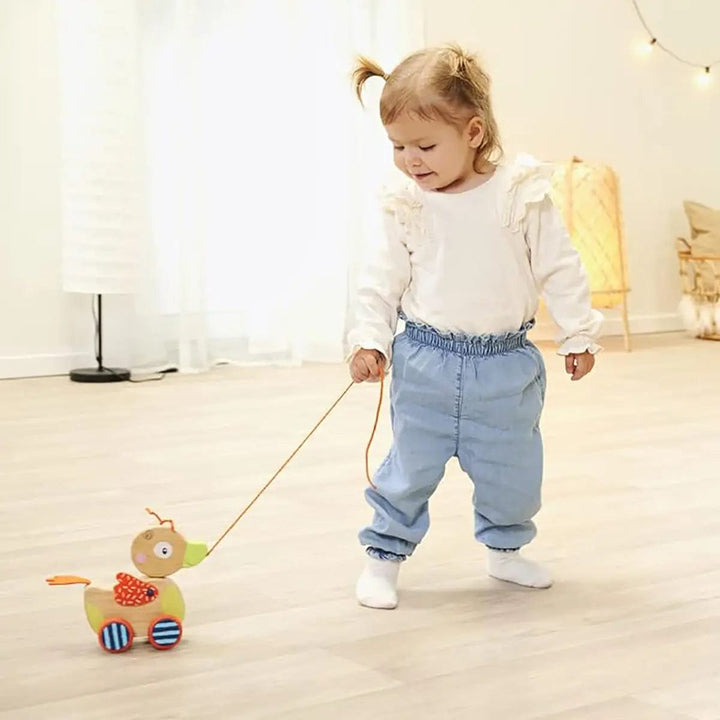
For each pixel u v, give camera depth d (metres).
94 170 4.25
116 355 4.59
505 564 2.09
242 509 2.61
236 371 4.67
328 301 4.91
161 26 4.49
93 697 1.59
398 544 2.02
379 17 4.95
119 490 2.78
